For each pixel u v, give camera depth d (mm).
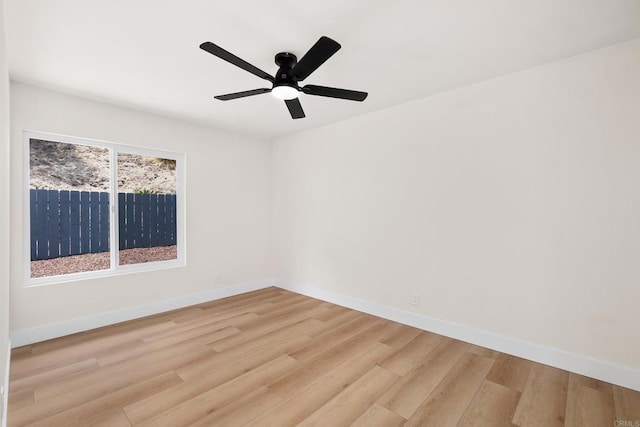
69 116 2807
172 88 2684
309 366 2256
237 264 4152
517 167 2402
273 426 1646
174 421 1676
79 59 2191
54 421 1662
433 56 2168
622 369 1993
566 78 2193
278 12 1691
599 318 2078
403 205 3094
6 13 1664
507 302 2461
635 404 1819
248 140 4273
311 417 1720
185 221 3631
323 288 3883
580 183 2143
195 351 2479
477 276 2613
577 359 2154
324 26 1821
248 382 2049
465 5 1631
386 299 3240
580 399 1875
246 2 1609
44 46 2016
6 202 1791
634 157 1961
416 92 2803
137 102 3012
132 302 3197
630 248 1976
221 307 3596
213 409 1776
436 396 1909
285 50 2082
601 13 1694
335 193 3732
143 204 3379
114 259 3143
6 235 1815
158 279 3395
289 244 4332
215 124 3754
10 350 2410
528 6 1641
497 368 2229
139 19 1746
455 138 2730
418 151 2977
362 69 2361
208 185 3840
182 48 2059
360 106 3162
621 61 1996
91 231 3020
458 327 2719
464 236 2686
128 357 2369
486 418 1721
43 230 2742
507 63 2270
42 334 2645
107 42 1980
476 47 2051
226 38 1945
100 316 2973
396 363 2305
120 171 3211
